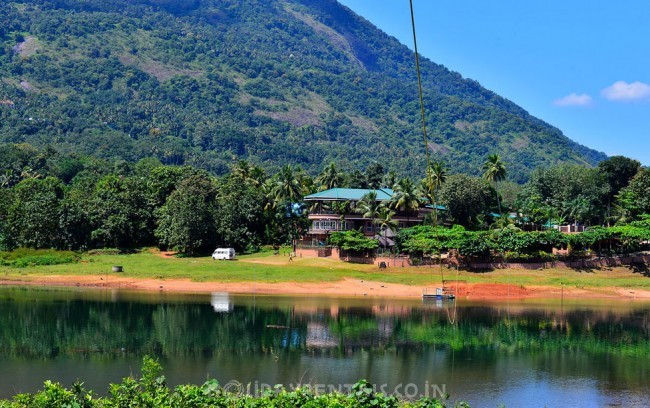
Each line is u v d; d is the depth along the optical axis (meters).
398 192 153.50
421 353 66.81
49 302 94.31
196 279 119.44
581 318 92.00
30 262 134.62
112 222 155.88
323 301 102.12
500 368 61.31
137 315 85.00
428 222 158.75
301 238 163.88
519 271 130.38
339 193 159.62
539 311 97.81
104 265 133.00
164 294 106.56
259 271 126.12
